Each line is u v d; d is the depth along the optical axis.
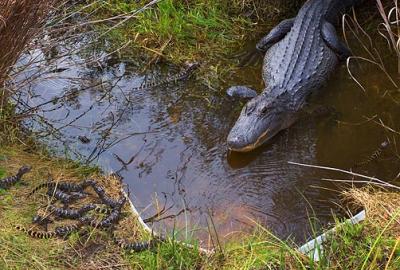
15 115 5.57
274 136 5.84
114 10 7.18
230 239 4.55
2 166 4.93
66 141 5.60
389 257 4.00
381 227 4.33
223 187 5.18
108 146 5.59
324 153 5.56
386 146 5.53
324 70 6.57
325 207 4.91
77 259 4.19
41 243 4.27
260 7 7.40
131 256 4.21
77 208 4.64
